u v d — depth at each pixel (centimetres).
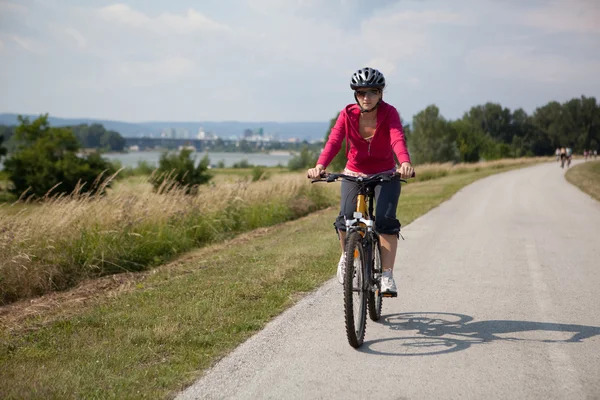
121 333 457
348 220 444
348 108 452
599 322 488
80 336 454
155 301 569
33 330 487
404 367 383
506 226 1156
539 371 374
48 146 3909
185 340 437
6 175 3825
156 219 1041
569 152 5569
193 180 2900
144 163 3947
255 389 347
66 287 770
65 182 3791
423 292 601
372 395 338
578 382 355
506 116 14162
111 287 713
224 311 518
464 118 14200
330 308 533
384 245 475
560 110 14100
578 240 965
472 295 587
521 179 3225
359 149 462
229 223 1290
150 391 341
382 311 529
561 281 653
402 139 439
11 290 702
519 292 600
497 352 411
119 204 999
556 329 467
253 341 437
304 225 1249
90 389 345
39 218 857
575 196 1955
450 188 2417
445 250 868
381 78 431
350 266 400
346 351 415
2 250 729
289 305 545
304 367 383
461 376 366
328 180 454
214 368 380
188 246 1063
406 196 2019
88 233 877
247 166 8744
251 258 802
